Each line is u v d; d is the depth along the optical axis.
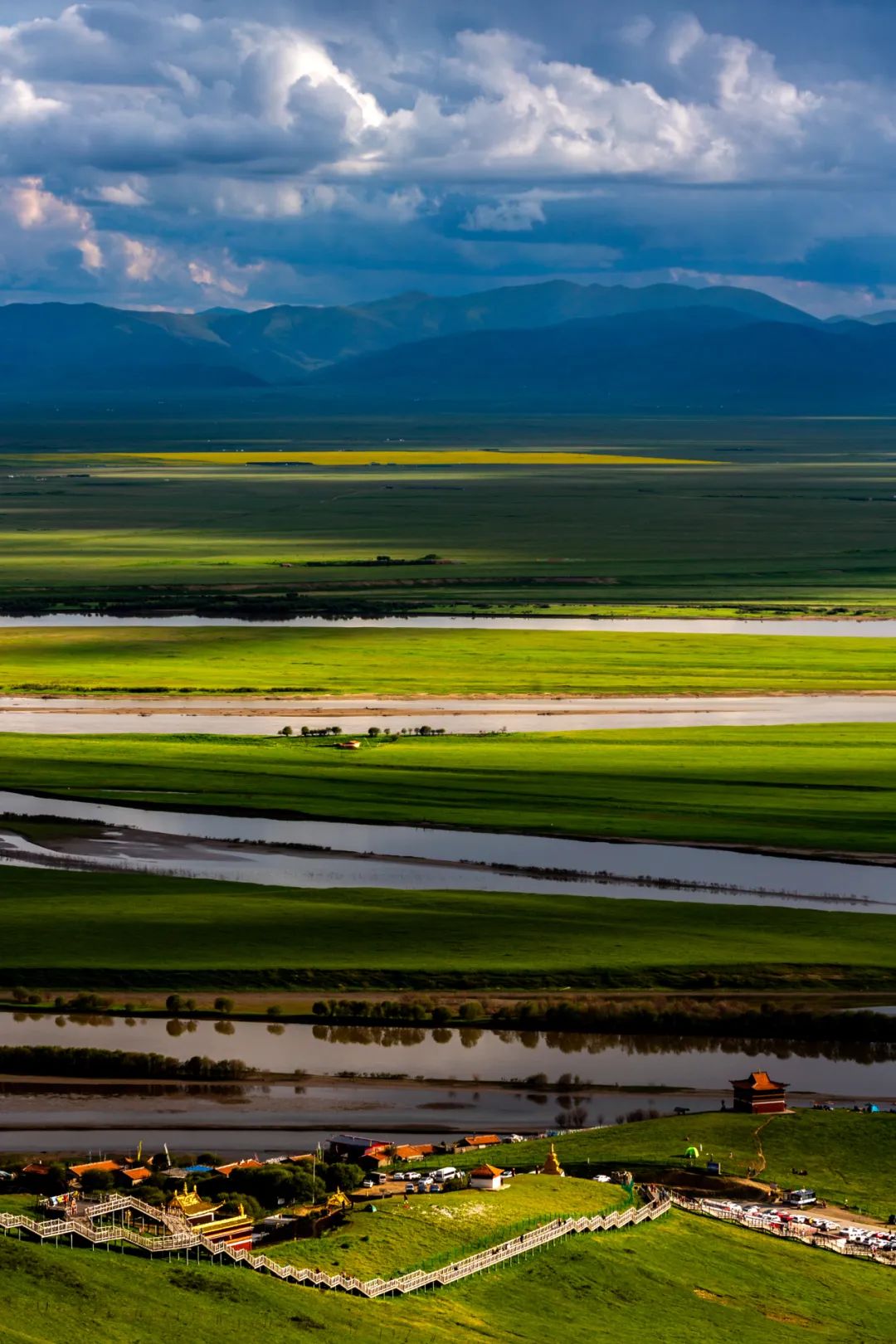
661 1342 125.19
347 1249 135.12
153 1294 123.75
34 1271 124.88
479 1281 134.12
